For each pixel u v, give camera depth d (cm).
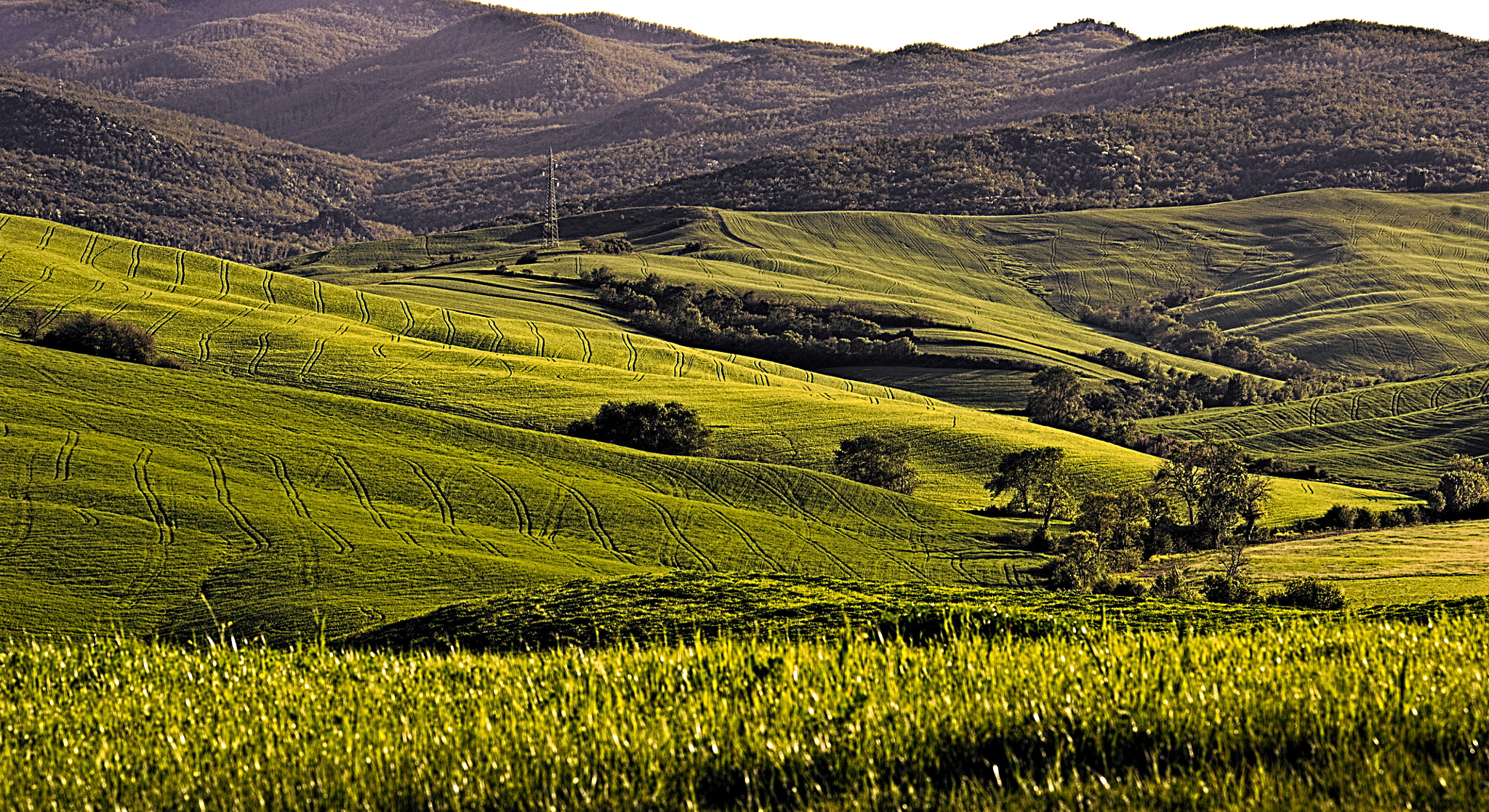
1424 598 5462
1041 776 766
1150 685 851
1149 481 10088
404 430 9394
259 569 6184
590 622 2520
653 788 776
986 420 12338
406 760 834
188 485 7400
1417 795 678
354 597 5856
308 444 8619
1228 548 7538
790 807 753
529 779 790
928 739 804
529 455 9188
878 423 11656
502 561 6550
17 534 6378
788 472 9069
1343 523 8412
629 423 10188
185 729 994
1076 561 6694
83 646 1468
